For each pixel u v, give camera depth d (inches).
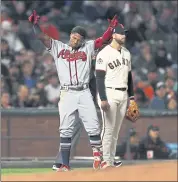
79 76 1114.1
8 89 2032.5
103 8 2733.8
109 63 1136.2
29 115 1637.6
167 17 2770.7
